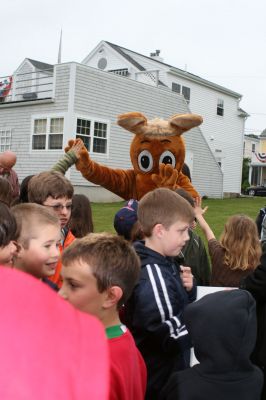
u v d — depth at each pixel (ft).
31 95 73.36
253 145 154.71
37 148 57.31
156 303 6.66
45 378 1.64
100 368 1.74
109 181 17.34
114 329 5.42
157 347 6.87
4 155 20.98
